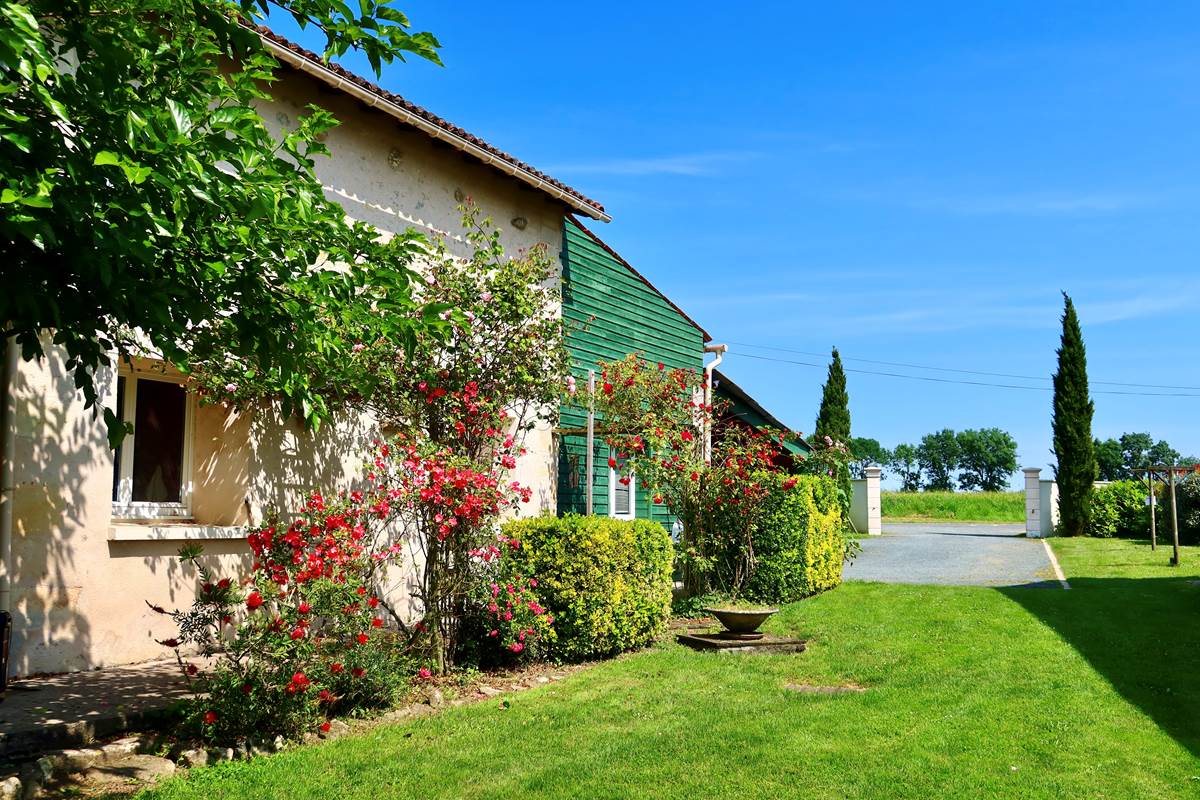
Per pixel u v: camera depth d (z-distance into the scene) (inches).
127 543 270.7
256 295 167.5
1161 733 216.4
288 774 189.9
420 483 278.2
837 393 1069.8
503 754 205.5
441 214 398.9
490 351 311.7
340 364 222.4
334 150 349.4
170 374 298.7
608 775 189.9
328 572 236.1
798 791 180.2
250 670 215.0
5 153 132.6
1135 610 389.7
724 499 450.3
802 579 461.4
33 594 247.0
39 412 251.0
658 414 448.1
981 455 3853.3
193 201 143.0
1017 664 294.0
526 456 434.3
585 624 319.6
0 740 184.7
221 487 309.9
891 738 215.9
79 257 142.4
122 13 154.9
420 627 290.7
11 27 114.3
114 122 134.3
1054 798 175.3
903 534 1029.2
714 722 232.1
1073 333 962.7
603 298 518.3
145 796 173.3
